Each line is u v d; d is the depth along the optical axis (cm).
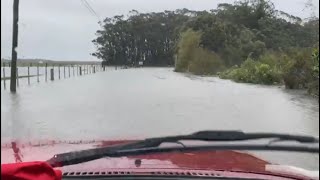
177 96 2109
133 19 10412
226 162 324
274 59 3984
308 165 605
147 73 6012
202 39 6594
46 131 1017
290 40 6744
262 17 7669
